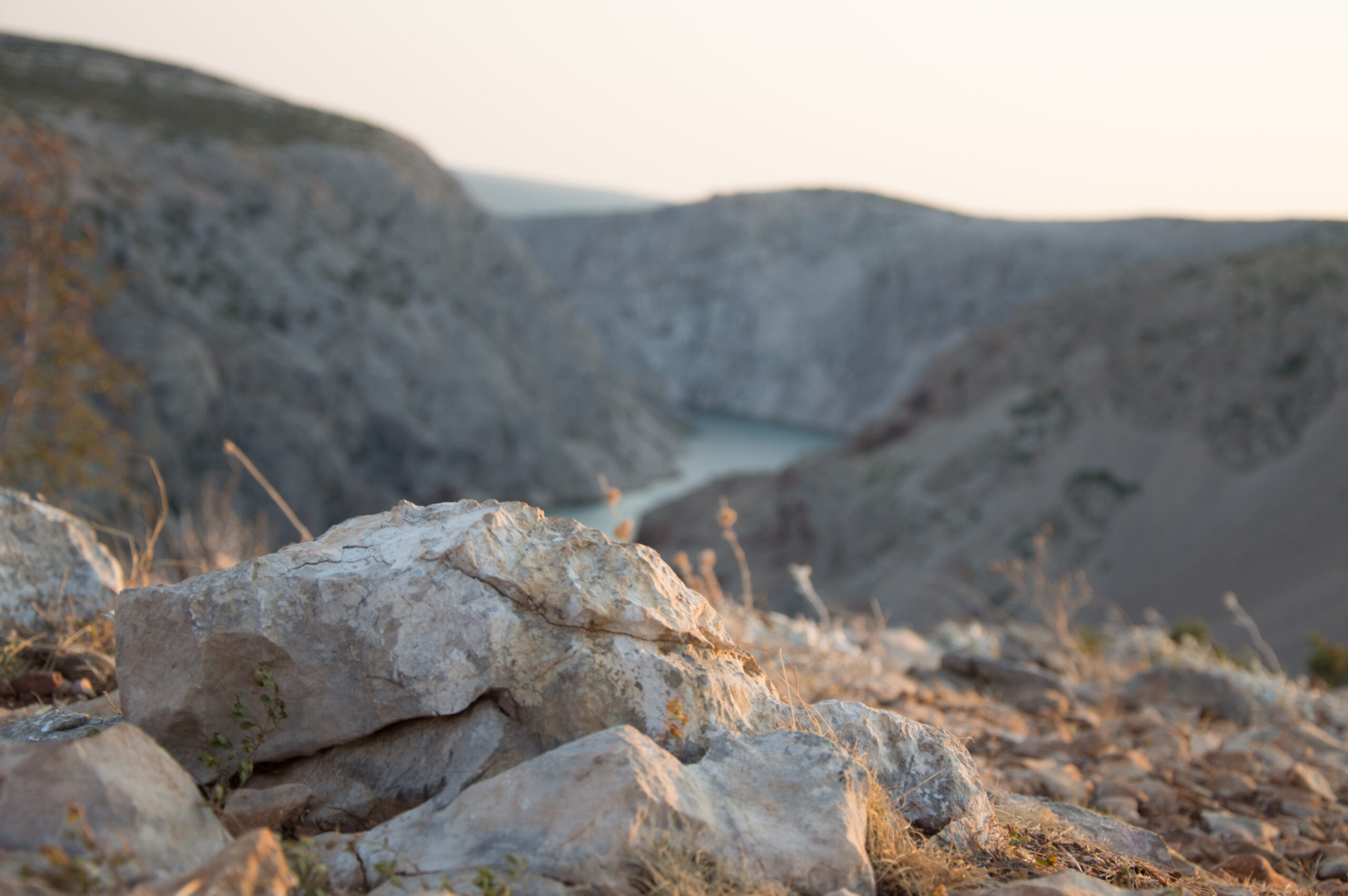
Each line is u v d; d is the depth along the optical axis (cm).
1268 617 5097
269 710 229
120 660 238
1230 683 629
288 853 195
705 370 19600
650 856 189
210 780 228
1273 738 518
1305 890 312
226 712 233
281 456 5784
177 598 234
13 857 162
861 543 6088
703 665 253
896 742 270
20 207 1416
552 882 181
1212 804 406
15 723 273
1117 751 458
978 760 414
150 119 7025
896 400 17375
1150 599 5481
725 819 204
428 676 230
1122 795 398
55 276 1454
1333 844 365
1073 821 314
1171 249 17225
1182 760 460
